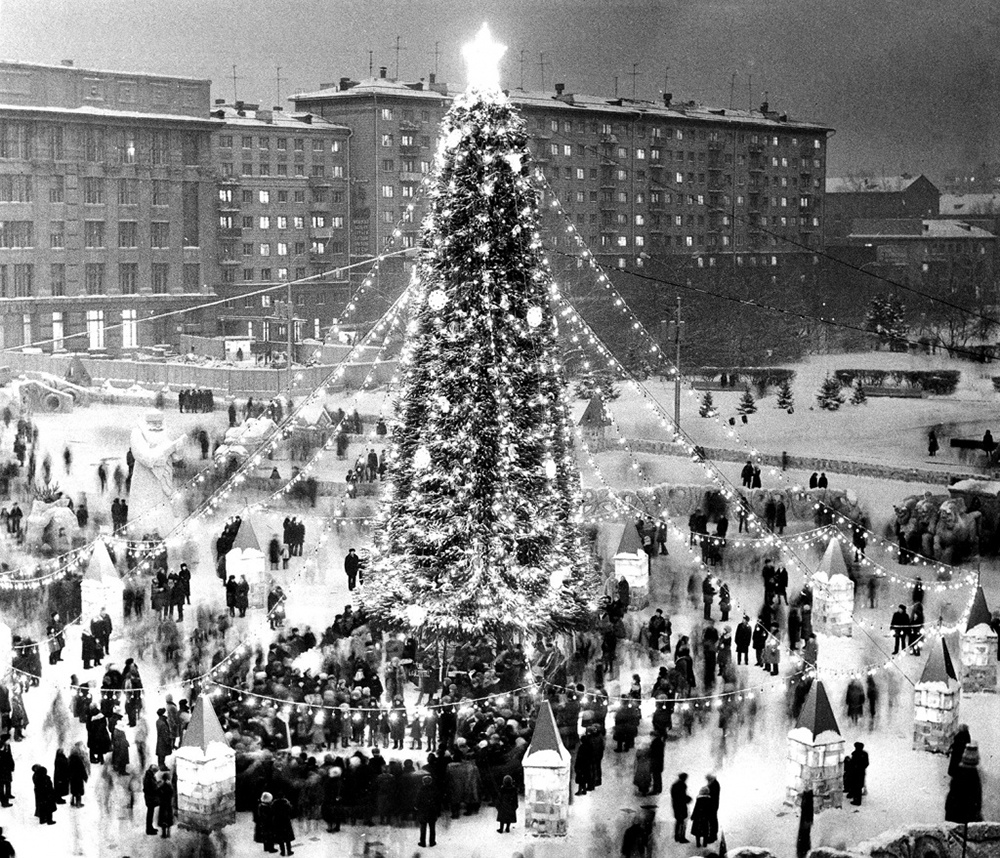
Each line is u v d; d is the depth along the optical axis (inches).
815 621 1744.6
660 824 1139.3
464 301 1349.7
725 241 5064.0
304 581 1935.3
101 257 4608.8
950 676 1330.0
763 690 1471.5
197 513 2132.1
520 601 1370.6
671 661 1534.2
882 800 1195.3
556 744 1118.4
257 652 1453.0
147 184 4687.5
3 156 4384.8
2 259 4384.8
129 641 1636.3
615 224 4918.8
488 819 1152.2
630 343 4530.0
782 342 4704.7
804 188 5147.6
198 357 4217.5
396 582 1400.1
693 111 5044.3
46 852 1074.1
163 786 1114.1
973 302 4960.6
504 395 1353.3
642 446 2987.2
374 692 1354.6
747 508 2085.4
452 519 1362.0
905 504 2239.2
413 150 5024.6
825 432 3230.8
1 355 4065.0
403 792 1138.7
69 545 2150.6
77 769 1181.1
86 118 4498.0
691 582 1838.1
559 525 1407.5
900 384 3922.2
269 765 1171.3
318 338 4972.9
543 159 4734.3
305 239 4997.5
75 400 3617.1
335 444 2910.9
